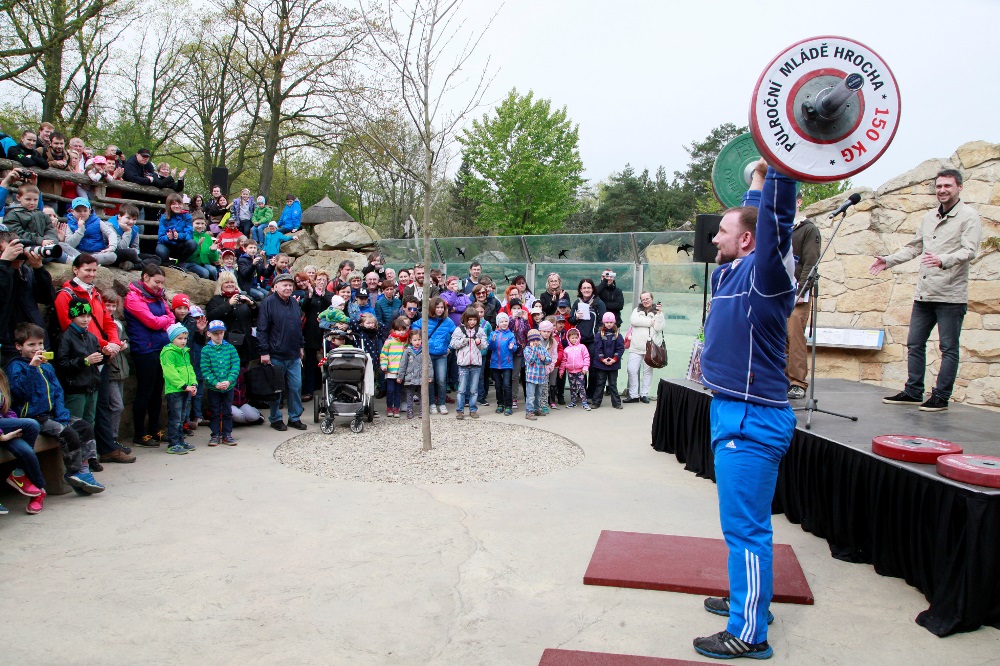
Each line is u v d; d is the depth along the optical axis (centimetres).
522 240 1306
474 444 787
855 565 448
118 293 731
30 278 619
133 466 675
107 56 2138
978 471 361
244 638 340
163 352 727
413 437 821
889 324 966
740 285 332
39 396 555
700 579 403
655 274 1198
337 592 393
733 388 331
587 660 319
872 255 984
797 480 530
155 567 426
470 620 361
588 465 704
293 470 668
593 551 456
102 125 2444
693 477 656
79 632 343
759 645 325
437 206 3225
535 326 1062
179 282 905
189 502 559
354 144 1953
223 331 773
